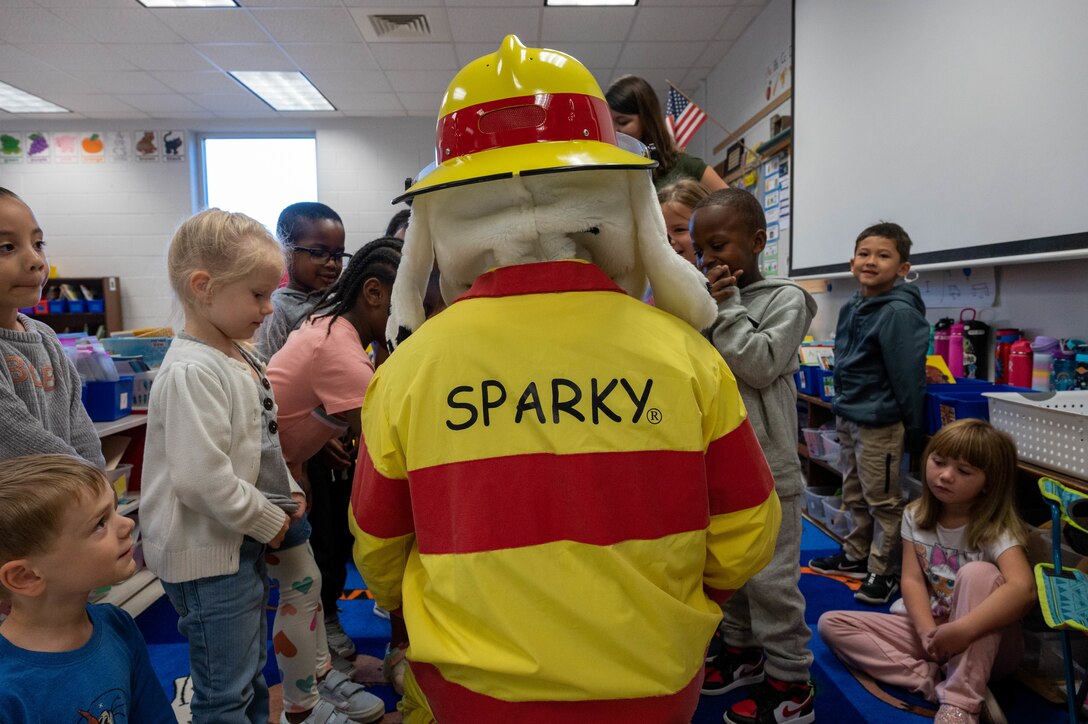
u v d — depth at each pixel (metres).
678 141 3.61
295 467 1.51
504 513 0.65
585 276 0.71
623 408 0.66
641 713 0.65
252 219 1.19
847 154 3.08
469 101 0.71
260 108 6.22
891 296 2.25
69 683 0.84
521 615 0.63
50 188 6.56
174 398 1.08
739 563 0.75
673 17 4.36
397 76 5.41
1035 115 1.95
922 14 2.49
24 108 6.11
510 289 0.70
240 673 1.15
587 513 0.64
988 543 1.59
